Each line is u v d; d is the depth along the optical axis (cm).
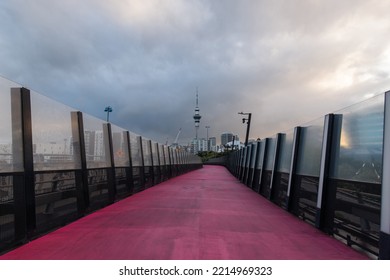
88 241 577
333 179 677
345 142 647
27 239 573
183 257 486
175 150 3231
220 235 634
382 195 469
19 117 582
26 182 583
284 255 511
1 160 520
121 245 550
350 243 571
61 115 771
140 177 1603
